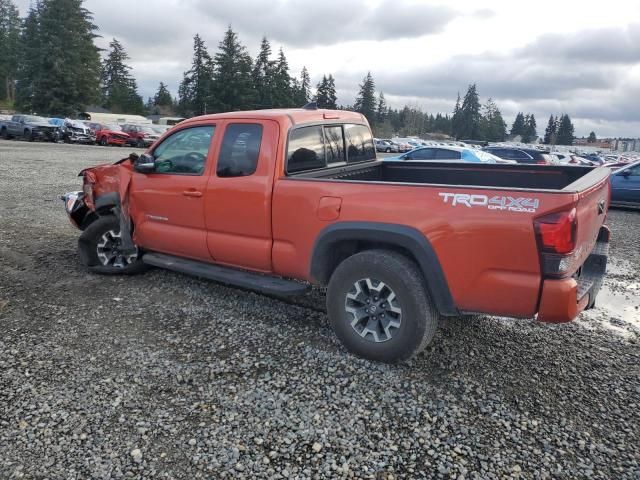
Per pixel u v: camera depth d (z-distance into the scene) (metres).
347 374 3.70
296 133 4.52
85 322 4.53
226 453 2.84
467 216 3.37
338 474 2.69
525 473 2.72
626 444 2.98
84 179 5.93
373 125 105.31
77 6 67.50
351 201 3.82
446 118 140.75
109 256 5.93
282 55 83.38
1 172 15.95
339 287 3.92
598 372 3.85
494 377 3.72
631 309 5.43
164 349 4.04
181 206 4.94
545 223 3.11
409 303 3.61
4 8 90.94
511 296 3.30
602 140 128.25
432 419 3.18
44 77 64.75
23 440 2.91
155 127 40.22
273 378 3.62
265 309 4.90
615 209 14.37
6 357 3.84
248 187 4.39
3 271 5.92
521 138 136.62
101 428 3.03
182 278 5.79
